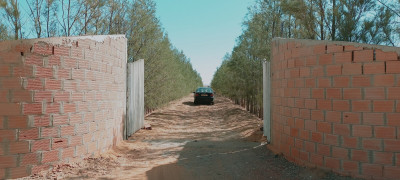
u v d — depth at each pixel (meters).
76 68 5.22
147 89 13.29
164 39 16.44
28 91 4.53
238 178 4.86
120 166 5.51
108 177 4.78
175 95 22.38
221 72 32.03
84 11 8.66
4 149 4.41
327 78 4.85
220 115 19.36
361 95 4.47
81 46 5.34
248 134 9.59
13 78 4.45
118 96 7.30
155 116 15.91
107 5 9.76
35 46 4.61
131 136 8.98
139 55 12.23
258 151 6.87
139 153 6.77
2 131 4.41
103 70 6.16
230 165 5.69
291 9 7.82
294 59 5.58
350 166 4.57
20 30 7.46
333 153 4.77
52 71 4.81
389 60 4.27
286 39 5.92
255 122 12.80
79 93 5.30
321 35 7.73
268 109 7.62
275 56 6.61
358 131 4.50
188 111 22.02
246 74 15.80
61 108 4.95
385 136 4.31
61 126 4.95
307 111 5.22
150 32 12.25
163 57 14.62
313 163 5.10
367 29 6.64
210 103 28.78
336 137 4.73
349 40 6.82
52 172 4.73
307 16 7.81
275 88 6.62
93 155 5.75
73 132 5.17
